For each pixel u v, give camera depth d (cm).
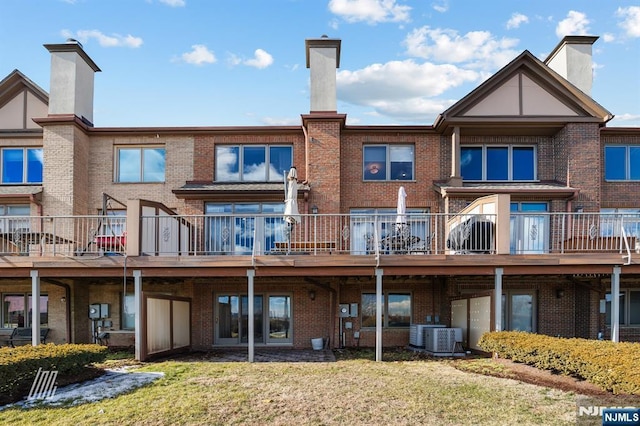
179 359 1223
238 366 1063
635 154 1590
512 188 1443
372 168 1580
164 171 1598
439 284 1508
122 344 1511
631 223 1508
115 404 753
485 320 1198
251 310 1174
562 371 904
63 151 1504
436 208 1547
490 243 1209
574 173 1473
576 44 1620
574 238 1291
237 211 1534
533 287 1485
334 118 1511
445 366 1052
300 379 911
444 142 1573
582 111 1495
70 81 1533
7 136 1580
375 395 795
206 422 677
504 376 932
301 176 1587
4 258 1202
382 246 1349
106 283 1525
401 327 1513
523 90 1502
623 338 1482
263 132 1580
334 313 1467
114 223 1538
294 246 1323
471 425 657
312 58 1543
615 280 1192
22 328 1445
